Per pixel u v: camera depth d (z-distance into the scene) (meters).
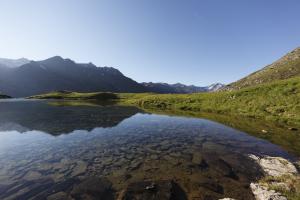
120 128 26.55
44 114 40.69
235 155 15.62
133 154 15.98
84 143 19.22
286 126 27.09
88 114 41.06
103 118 35.41
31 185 10.83
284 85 42.66
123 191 10.00
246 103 41.84
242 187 10.51
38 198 9.60
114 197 9.61
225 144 18.86
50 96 131.62
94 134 23.06
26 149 17.27
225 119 34.16
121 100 102.38
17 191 10.22
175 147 17.92
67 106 61.31
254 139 20.61
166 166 13.42
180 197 9.56
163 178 11.55
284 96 37.78
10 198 9.61
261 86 47.53
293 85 40.94
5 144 18.81
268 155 15.67
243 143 19.12
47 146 18.20
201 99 55.75
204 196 9.63
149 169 12.91
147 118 35.66
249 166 13.37
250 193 9.90
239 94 47.28
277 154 15.90
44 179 11.52
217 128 26.59
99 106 62.22
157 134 23.23
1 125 28.11
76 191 10.17
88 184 10.88
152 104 63.94
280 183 10.45
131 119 34.41
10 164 13.79
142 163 13.98
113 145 18.55
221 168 13.02
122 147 17.92
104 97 118.31
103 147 17.92
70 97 127.06
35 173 12.32
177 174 12.13
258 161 14.27
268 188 9.91
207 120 33.28
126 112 45.19
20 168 13.09
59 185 10.81
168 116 38.44
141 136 22.19
